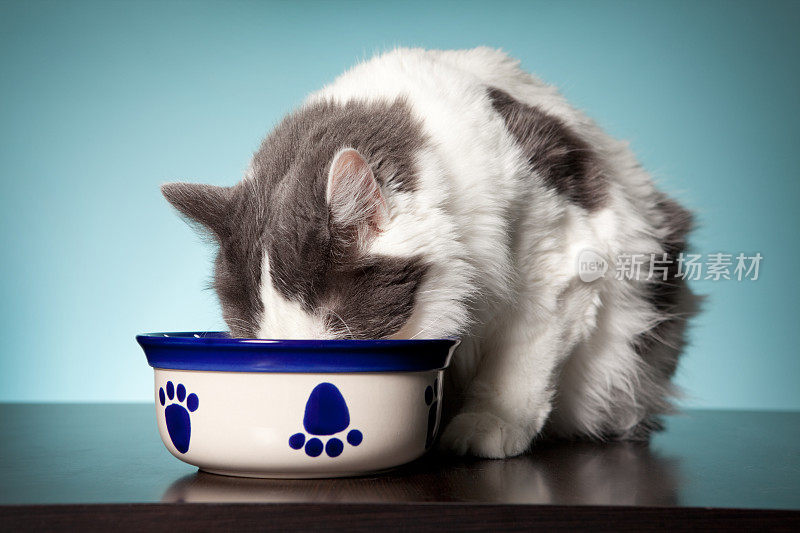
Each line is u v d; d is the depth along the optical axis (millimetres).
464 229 1769
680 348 2436
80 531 1147
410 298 1711
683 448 1871
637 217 2152
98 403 2717
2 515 1138
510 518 1166
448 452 1728
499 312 1854
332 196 1641
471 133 1853
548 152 1972
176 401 1343
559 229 1935
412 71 2055
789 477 1455
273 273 1711
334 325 1709
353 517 1153
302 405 1275
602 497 1244
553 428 2219
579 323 1965
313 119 1973
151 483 1318
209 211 1936
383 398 1310
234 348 1261
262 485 1305
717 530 1176
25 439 1836
